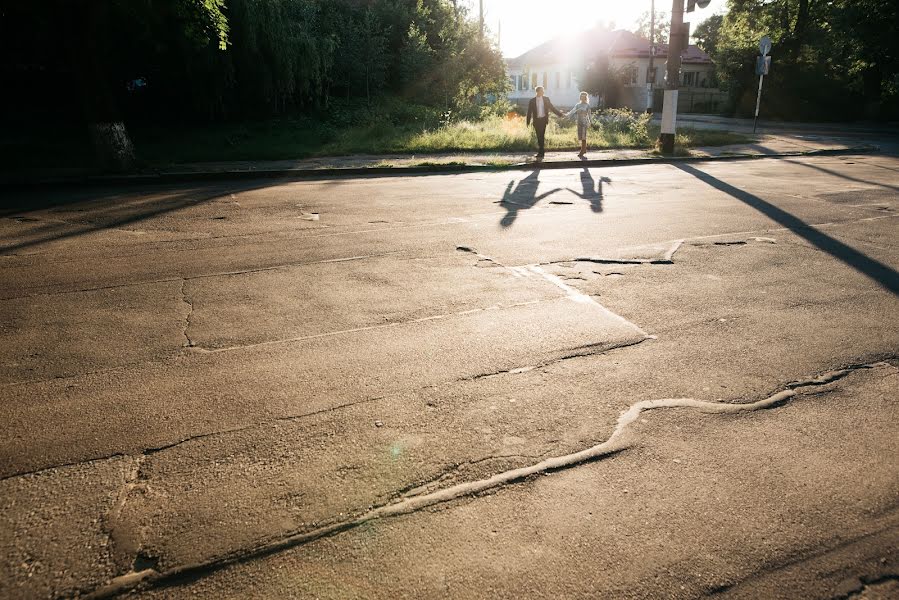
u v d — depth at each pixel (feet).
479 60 97.25
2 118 62.13
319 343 13.29
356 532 7.60
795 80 109.19
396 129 66.59
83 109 40.52
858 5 92.22
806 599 6.64
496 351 12.84
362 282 17.54
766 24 118.42
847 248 21.39
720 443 9.50
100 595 6.68
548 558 7.16
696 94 148.97
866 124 100.27
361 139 59.36
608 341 13.33
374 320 14.61
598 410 10.46
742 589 6.75
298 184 37.81
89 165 43.91
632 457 9.13
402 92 90.43
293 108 73.51
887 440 9.60
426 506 8.07
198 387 11.31
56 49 54.44
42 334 13.83
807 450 9.33
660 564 7.09
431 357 12.54
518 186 36.40
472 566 7.05
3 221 26.32
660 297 16.20
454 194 33.35
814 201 30.96
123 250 21.30
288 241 22.53
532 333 13.79
